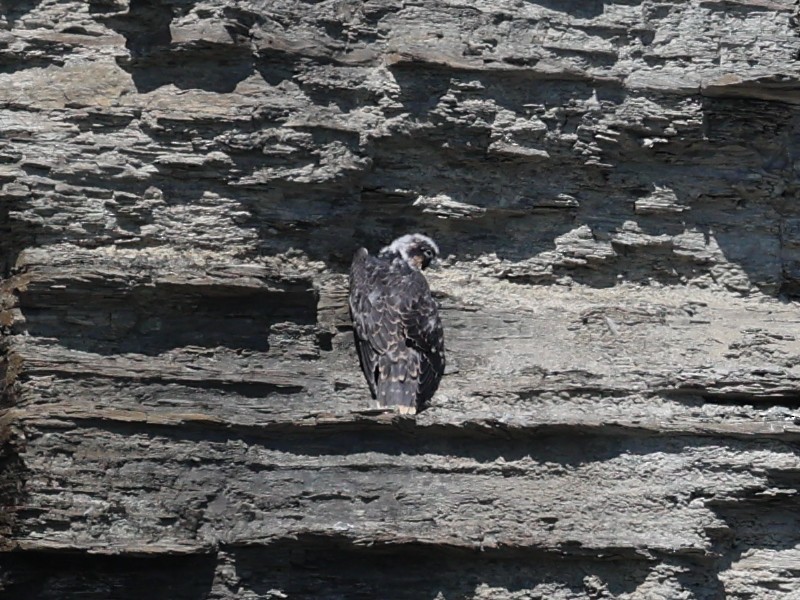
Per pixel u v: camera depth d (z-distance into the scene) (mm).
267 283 16016
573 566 16031
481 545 15758
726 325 17219
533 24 17359
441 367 16406
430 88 16984
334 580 15805
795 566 16203
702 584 16094
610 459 16219
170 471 15531
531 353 16750
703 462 16219
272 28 16562
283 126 16438
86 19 16531
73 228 15938
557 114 17297
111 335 15781
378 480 15914
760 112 17688
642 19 17609
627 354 16812
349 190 16797
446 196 17219
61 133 16109
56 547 15102
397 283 16422
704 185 17656
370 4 17047
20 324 15609
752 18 17844
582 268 17438
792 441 16297
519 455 16172
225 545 15562
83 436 15367
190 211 16297
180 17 16297
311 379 16203
